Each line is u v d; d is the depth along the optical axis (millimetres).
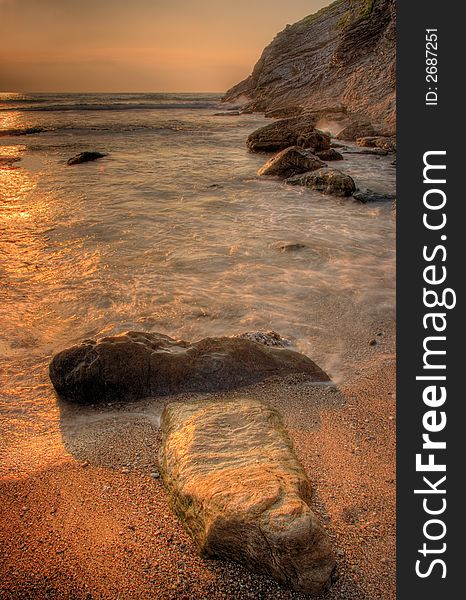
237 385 4922
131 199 13703
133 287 7562
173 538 2998
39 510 3264
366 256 9078
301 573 2621
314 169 16516
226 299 7148
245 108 56000
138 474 3637
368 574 2838
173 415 4059
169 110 63031
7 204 12961
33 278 7938
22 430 4316
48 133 32969
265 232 10508
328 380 5113
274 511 2688
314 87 46688
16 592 2656
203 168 19219
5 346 5875
